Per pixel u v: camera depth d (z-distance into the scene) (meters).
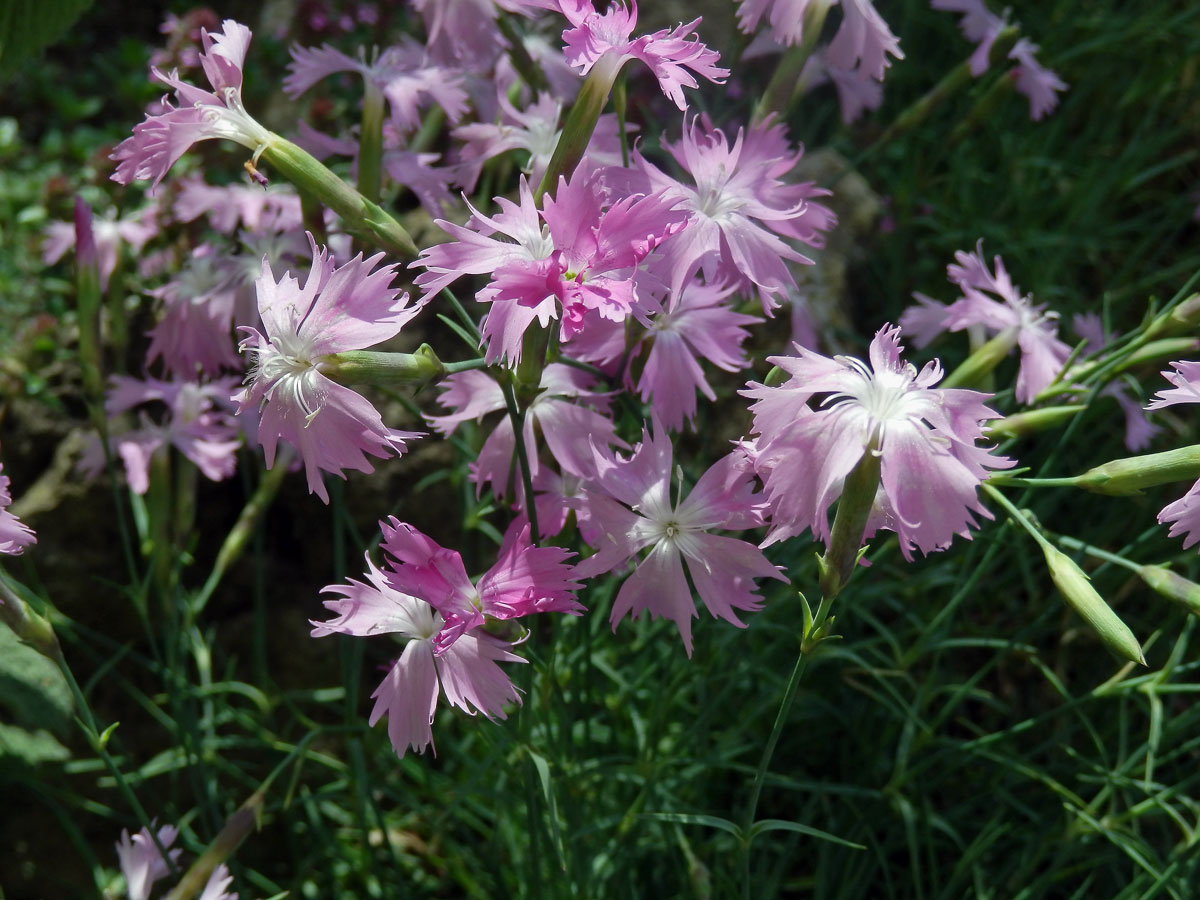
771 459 0.15
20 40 0.24
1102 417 0.34
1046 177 0.41
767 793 0.28
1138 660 0.16
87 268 0.23
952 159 0.38
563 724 0.22
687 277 0.17
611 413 0.20
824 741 0.29
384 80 0.21
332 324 0.16
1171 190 0.42
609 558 0.17
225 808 0.28
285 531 0.30
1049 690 0.31
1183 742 0.29
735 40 0.22
